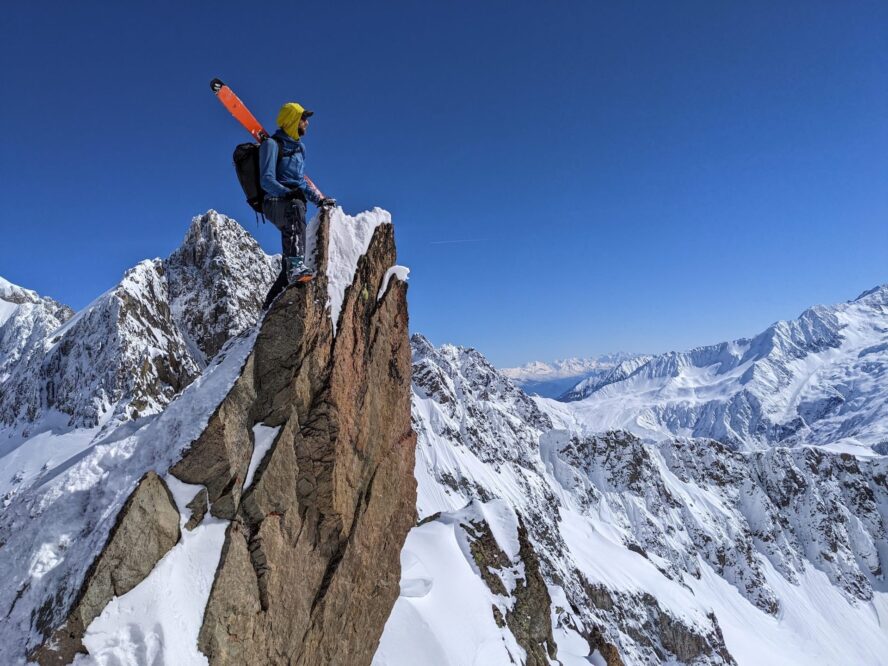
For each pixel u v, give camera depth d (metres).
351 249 12.66
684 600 159.12
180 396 9.89
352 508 12.25
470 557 28.19
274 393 10.45
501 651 23.11
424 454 187.00
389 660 18.27
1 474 20.03
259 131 10.29
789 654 190.62
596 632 39.97
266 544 9.75
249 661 9.23
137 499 8.45
